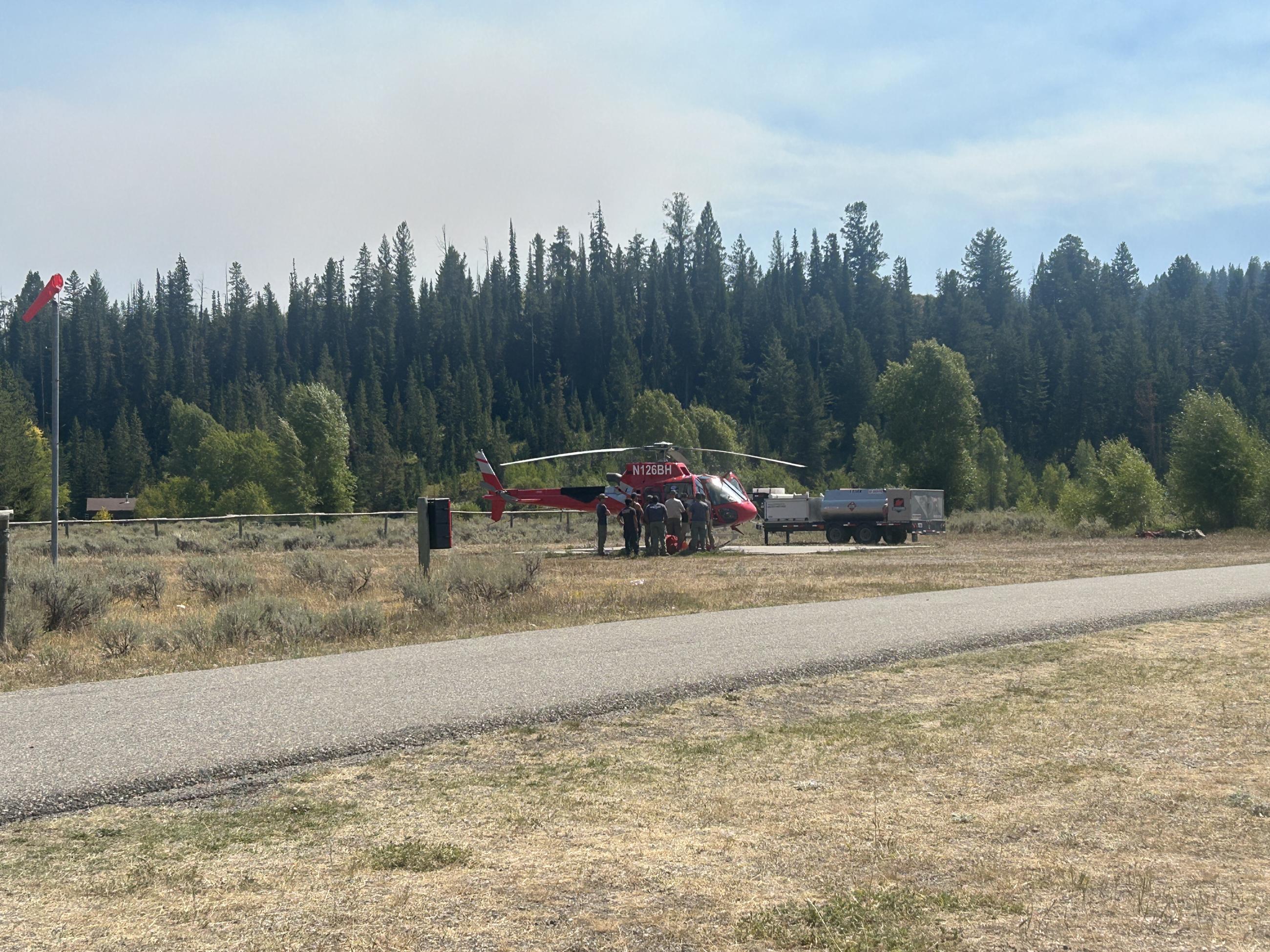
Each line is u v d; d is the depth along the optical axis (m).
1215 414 49.31
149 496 104.75
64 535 39.69
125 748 6.32
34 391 169.12
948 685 8.48
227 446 114.62
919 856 4.45
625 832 4.87
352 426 134.75
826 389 145.50
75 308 175.25
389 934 3.68
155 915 3.89
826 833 4.80
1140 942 3.49
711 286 181.00
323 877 4.30
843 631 11.28
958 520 50.03
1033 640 10.95
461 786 5.71
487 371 157.88
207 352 179.88
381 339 176.88
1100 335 147.25
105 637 11.30
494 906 3.94
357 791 5.62
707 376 154.50
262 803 5.42
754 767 6.05
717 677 8.60
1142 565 22.23
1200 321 163.00
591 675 8.74
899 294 188.75
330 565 20.06
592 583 18.61
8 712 7.43
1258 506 47.25
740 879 4.20
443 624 12.82
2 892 4.15
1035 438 140.88
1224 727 6.80
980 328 158.88
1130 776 5.69
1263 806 5.05
